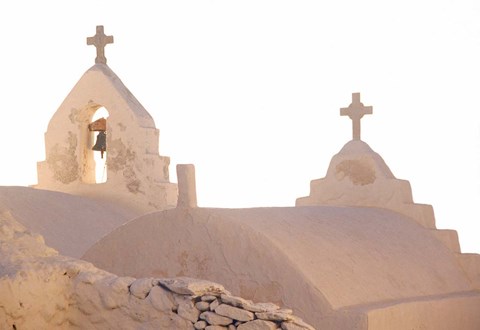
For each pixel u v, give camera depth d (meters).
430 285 12.89
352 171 15.70
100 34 17.55
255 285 11.13
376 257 12.50
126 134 16.86
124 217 16.38
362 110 16.03
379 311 10.71
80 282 9.12
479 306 13.20
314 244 11.72
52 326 8.95
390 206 15.12
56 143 17.47
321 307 10.70
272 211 12.45
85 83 17.27
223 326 8.43
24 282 8.65
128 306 8.89
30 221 14.90
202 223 11.55
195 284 8.62
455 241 14.33
